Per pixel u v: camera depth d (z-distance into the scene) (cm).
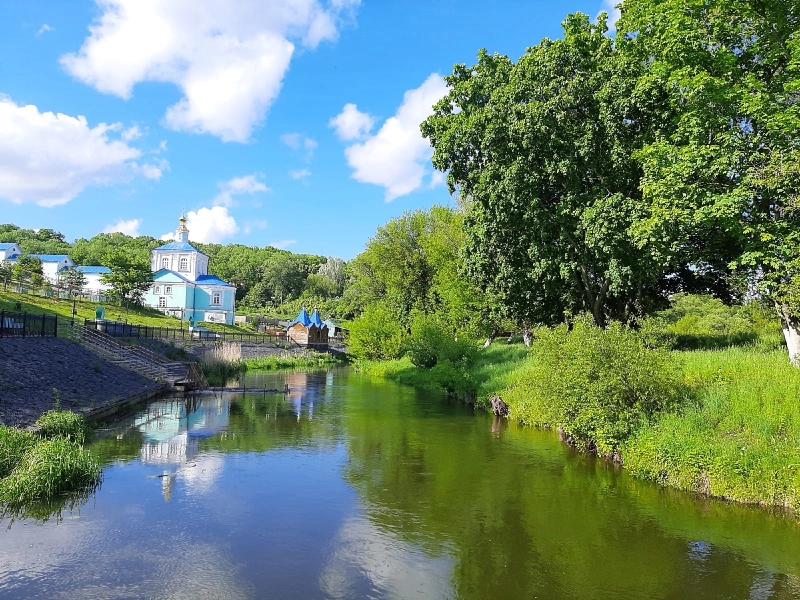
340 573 855
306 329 6950
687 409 1466
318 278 12875
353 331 5619
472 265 2772
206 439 1820
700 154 1688
